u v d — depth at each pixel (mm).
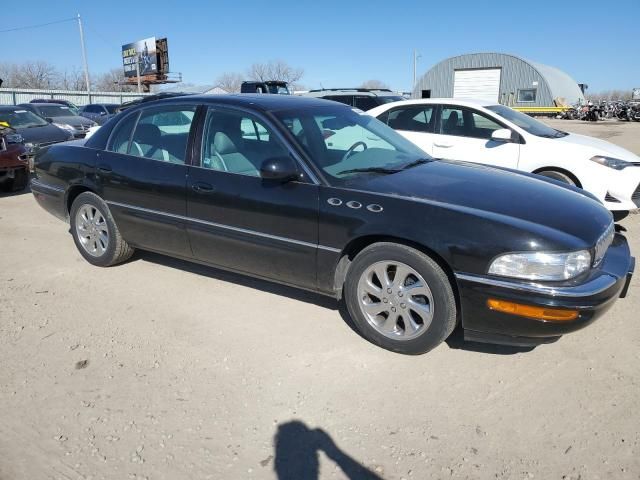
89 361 3289
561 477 2352
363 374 3135
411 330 3260
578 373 3131
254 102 3986
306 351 3389
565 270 2855
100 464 2438
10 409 2830
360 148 3982
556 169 6254
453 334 3604
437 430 2658
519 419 2734
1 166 7984
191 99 4219
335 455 2492
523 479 2340
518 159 6445
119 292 4320
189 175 4020
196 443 2568
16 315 3912
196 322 3789
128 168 4398
